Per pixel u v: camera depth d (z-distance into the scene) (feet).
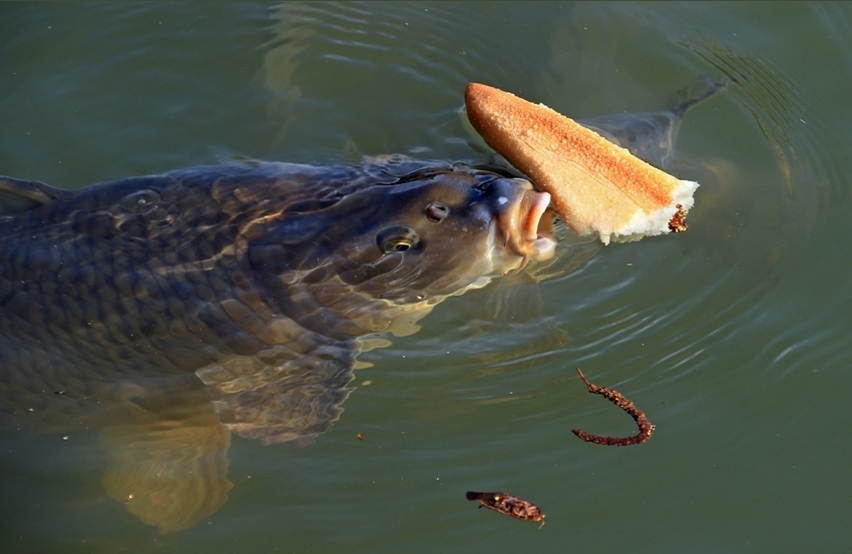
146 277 11.44
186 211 11.95
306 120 16.15
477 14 18.20
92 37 17.63
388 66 17.20
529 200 11.99
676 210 12.97
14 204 12.17
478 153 14.61
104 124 16.16
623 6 18.35
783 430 12.25
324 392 12.16
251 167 12.62
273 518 11.44
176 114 16.35
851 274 13.71
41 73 17.01
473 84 13.66
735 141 15.53
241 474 11.75
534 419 12.28
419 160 13.83
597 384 12.51
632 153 14.60
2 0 18.08
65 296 11.37
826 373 12.75
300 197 12.12
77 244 11.69
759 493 11.78
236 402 11.91
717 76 16.89
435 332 12.87
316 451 11.96
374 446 12.05
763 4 18.43
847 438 12.27
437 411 12.33
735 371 12.70
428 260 11.84
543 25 17.98
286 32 17.76
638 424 11.44
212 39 17.71
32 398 11.55
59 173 15.31
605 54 17.37
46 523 11.24
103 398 11.59
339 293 11.85
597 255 13.62
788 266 13.71
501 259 12.25
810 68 17.21
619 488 11.79
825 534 11.43
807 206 14.56
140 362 11.47
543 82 16.84
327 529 11.39
